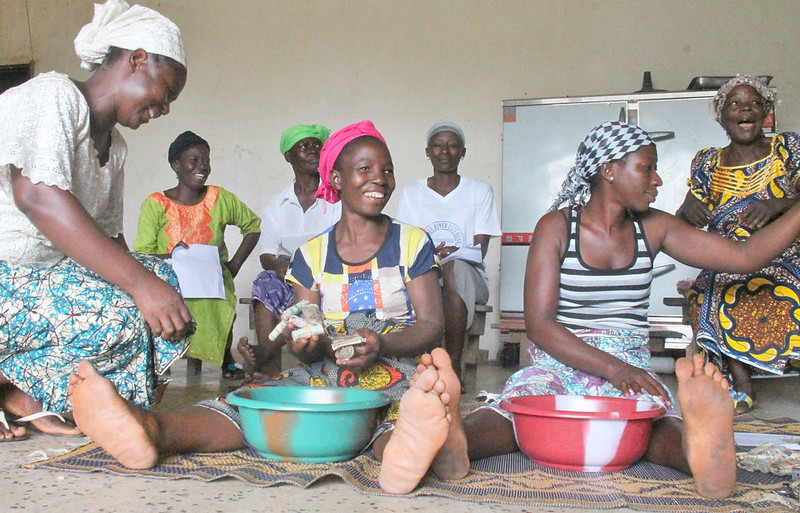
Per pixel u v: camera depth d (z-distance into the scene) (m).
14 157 1.96
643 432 1.92
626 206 2.28
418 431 1.65
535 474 1.90
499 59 5.98
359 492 1.72
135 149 6.50
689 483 1.82
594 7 5.86
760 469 1.96
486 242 4.21
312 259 2.37
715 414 1.66
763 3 5.64
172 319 2.01
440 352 1.77
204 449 2.01
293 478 1.77
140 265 2.03
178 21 6.44
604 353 2.17
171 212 4.18
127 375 2.31
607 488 1.77
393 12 6.13
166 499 1.66
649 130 5.46
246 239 4.53
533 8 5.94
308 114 6.26
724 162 3.44
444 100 6.06
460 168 6.03
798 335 3.13
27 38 6.68
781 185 3.27
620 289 2.31
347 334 2.04
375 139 2.34
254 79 6.34
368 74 6.17
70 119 2.10
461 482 1.81
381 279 2.30
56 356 2.26
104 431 1.81
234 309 4.19
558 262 2.32
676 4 5.76
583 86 5.87
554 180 5.61
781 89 5.62
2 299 2.21
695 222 3.46
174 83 2.24
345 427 1.89
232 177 6.37
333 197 2.50
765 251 2.28
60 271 2.27
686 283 3.69
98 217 2.53
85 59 2.21
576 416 1.86
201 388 3.79
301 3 6.27
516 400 2.06
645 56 5.79
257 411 1.89
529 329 2.30
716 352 3.29
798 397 3.89
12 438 2.27
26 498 1.66
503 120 5.69
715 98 3.42
